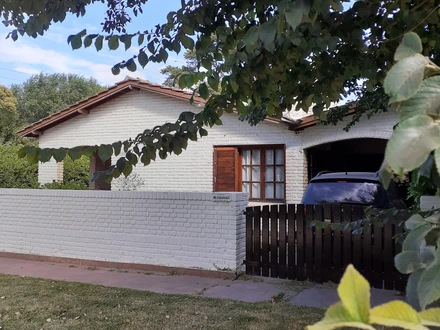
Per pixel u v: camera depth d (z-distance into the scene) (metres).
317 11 2.68
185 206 7.25
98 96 13.47
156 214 7.48
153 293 5.93
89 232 8.06
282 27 2.64
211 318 4.85
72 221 8.24
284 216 6.59
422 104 0.88
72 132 14.30
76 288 6.24
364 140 13.98
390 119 10.12
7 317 5.00
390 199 7.01
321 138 10.97
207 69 3.96
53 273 7.36
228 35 4.01
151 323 4.75
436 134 0.80
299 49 3.71
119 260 7.75
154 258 7.45
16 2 4.45
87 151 3.62
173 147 3.96
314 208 6.36
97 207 8.02
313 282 6.34
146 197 7.56
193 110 12.55
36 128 14.46
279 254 6.62
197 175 12.50
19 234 8.77
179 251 7.25
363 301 0.73
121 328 4.62
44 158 3.49
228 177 12.11
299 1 2.42
